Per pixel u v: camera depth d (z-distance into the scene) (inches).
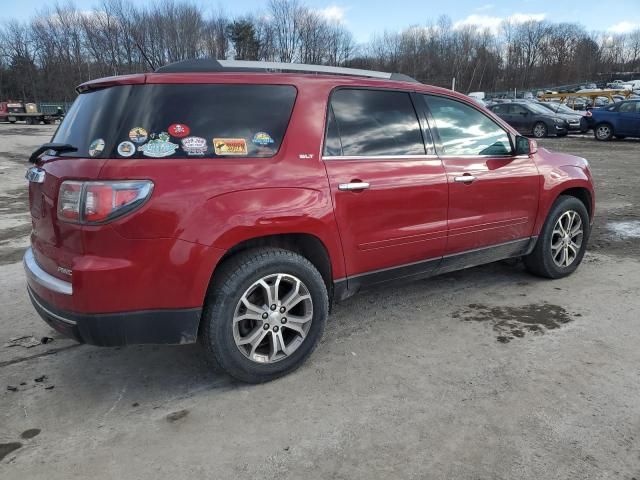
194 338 113.0
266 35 2805.1
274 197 116.9
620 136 767.7
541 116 826.2
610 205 327.6
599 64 3934.5
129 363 136.9
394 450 99.6
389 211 138.2
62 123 127.4
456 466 94.9
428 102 152.6
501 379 123.2
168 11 2379.4
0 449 102.7
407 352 138.1
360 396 118.0
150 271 106.0
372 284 142.6
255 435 105.4
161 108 111.5
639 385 119.1
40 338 151.7
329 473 94.2
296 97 126.4
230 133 116.4
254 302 120.8
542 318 157.2
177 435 106.0
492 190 162.2
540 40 3550.7
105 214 102.6
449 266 160.4
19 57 2908.5
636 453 97.2
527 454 97.4
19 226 298.7
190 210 107.7
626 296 173.2
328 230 126.2
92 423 110.8
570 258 193.5
